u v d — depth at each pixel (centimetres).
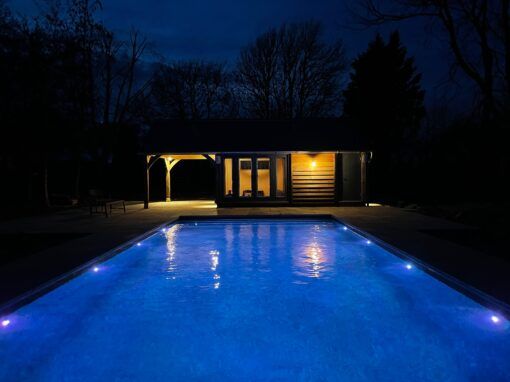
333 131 2045
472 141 1980
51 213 1684
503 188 1986
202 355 466
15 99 1731
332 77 3494
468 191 2192
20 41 1731
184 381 410
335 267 849
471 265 681
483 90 1620
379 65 3378
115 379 413
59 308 617
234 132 2061
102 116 2409
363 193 1942
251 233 1277
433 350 472
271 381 409
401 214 1541
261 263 892
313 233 1264
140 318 575
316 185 1962
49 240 1030
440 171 2381
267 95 3550
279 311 603
